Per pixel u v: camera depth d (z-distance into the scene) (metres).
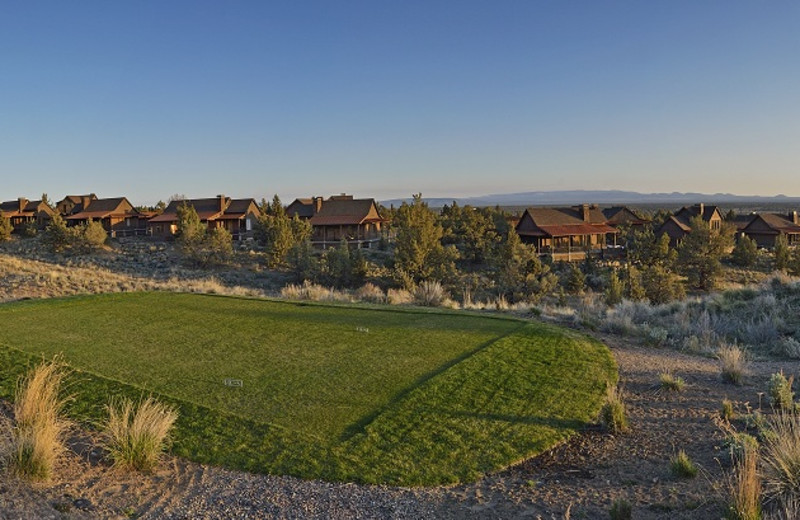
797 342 13.53
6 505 5.34
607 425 8.06
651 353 12.91
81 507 5.59
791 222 72.44
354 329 13.38
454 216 66.81
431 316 15.25
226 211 65.31
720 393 9.78
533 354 11.30
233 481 6.33
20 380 9.02
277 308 16.23
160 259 48.97
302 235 52.16
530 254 40.75
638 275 37.50
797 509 5.11
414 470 6.64
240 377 9.51
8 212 74.88
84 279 29.03
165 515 5.61
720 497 5.66
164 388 8.86
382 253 53.91
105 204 71.12
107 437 7.22
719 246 44.72
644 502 5.77
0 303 16.58
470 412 8.33
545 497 6.05
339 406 8.34
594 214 64.38
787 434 6.35
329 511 5.75
